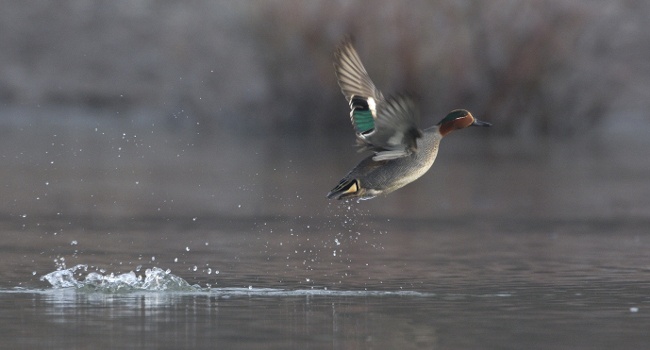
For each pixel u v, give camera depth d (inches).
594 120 1651.1
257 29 1558.8
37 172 1049.5
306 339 351.6
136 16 1849.2
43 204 805.2
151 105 1697.8
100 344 342.0
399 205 840.3
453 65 1544.0
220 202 832.9
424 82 1525.6
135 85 1739.7
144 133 1542.8
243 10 1601.9
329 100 1568.7
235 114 1635.1
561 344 345.7
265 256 565.3
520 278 490.6
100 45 1813.5
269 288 461.4
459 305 417.1
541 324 378.3
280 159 1208.2
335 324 377.4
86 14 1870.1
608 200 868.6
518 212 792.9
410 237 653.9
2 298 429.1
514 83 1588.3
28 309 404.5
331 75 1553.9
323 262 543.8
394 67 1505.9
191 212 772.0
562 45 1581.0
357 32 1508.4
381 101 356.8
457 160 1254.9
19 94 1726.1
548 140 1562.5
